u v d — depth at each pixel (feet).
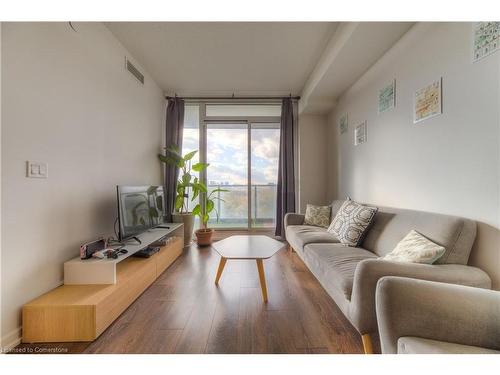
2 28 4.60
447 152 5.61
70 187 6.31
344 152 11.75
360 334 4.64
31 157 5.16
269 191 15.44
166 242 9.64
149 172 11.68
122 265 7.20
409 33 6.87
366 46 7.68
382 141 8.41
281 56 9.95
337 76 9.89
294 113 14.56
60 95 5.99
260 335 5.05
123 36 8.59
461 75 5.21
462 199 5.20
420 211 6.10
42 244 5.41
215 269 8.94
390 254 5.28
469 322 2.85
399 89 7.43
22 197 4.96
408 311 2.99
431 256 4.46
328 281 5.81
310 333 5.12
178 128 13.50
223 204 15.30
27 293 5.02
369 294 4.15
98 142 7.57
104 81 7.92
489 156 4.62
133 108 9.98
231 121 14.40
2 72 4.58
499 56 4.42
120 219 7.31
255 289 7.25
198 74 11.51
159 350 4.61
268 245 7.99
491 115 4.58
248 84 12.62
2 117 4.58
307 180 14.11
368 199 9.45
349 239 7.45
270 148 15.23
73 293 5.40
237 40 8.87
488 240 4.60
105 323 5.22
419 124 6.56
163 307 6.19
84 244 6.75
